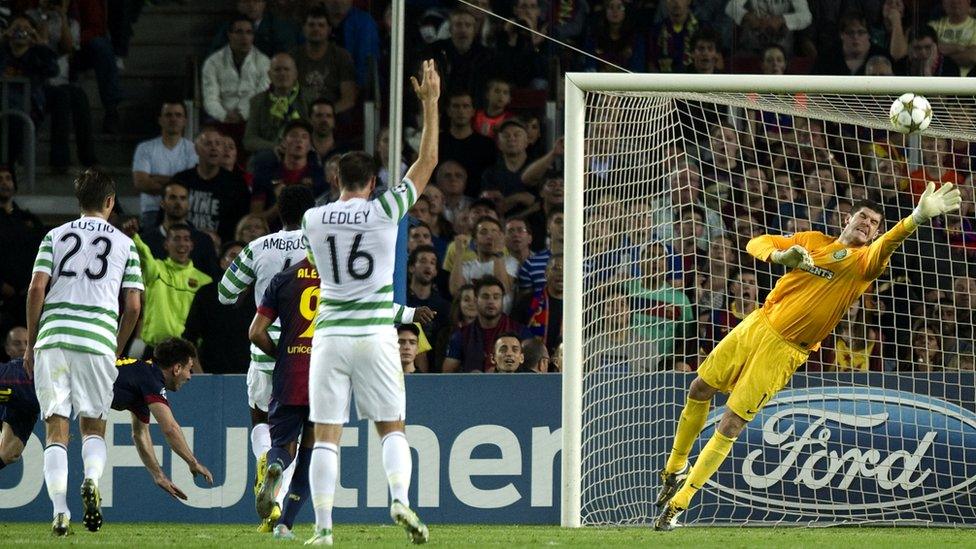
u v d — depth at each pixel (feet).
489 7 159.22
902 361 106.01
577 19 161.27
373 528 92.32
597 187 104.58
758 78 94.63
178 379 88.74
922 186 126.82
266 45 159.74
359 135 156.46
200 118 158.81
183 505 99.91
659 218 120.26
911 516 96.27
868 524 96.22
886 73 160.66
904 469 96.27
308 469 74.02
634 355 102.12
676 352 109.60
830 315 84.33
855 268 83.71
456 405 99.40
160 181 150.51
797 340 84.64
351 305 61.52
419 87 64.34
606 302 105.91
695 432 88.02
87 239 79.30
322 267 61.93
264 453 82.48
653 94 97.71
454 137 150.92
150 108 171.42
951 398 96.58
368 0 162.61
